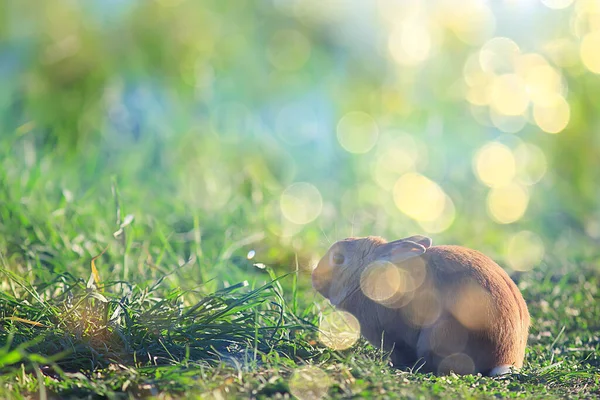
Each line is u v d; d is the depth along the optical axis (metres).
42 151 10.99
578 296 8.96
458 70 15.49
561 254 11.35
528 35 15.30
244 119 14.61
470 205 14.08
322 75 16.06
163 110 14.32
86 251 8.22
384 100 15.66
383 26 15.95
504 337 6.24
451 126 15.47
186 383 5.17
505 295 6.34
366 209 12.81
